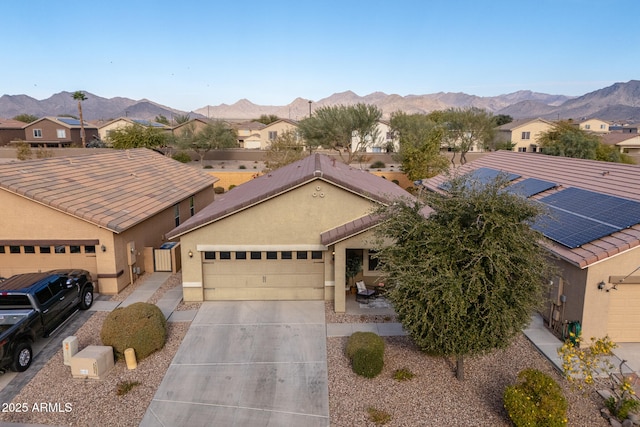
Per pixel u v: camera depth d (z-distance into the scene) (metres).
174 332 13.66
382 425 9.41
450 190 10.85
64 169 19.42
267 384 10.95
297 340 13.15
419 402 10.20
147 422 9.55
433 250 9.80
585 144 46.91
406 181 44.44
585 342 12.44
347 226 15.19
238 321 14.44
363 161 59.78
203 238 15.66
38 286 12.77
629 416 9.34
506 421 9.55
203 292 16.11
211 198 30.52
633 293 12.45
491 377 11.22
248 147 78.44
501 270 9.30
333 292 16.11
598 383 10.88
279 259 16.02
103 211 16.86
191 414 9.83
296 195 15.38
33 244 16.23
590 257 11.86
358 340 11.84
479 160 29.06
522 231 9.75
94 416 9.73
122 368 11.66
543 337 13.20
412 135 51.53
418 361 11.95
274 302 16.05
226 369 11.62
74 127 71.38
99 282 16.62
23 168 17.34
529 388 9.59
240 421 9.61
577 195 16.06
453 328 9.79
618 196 14.59
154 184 23.33
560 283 13.20
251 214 15.52
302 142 53.19
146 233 19.55
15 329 11.26
